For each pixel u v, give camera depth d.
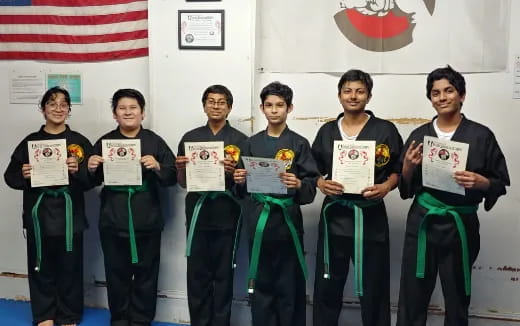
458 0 2.66
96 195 3.19
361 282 2.33
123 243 2.77
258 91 2.90
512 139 2.68
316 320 2.53
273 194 2.43
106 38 3.07
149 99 3.04
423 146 2.13
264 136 2.49
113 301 2.85
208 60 2.92
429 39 2.71
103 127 3.14
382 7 2.74
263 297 2.54
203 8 2.89
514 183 2.70
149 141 2.77
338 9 2.78
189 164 2.55
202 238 2.67
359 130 2.37
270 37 2.86
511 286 2.76
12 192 3.31
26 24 3.16
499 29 2.64
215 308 2.72
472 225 2.21
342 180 2.30
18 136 3.25
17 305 3.28
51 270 2.94
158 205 2.82
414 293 2.28
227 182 2.63
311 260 2.92
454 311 2.23
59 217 2.80
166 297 3.09
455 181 2.07
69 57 3.13
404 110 2.76
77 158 2.81
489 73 2.67
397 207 2.83
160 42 2.96
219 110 2.61
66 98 2.81
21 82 3.22
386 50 2.75
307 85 2.85
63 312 2.97
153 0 2.95
